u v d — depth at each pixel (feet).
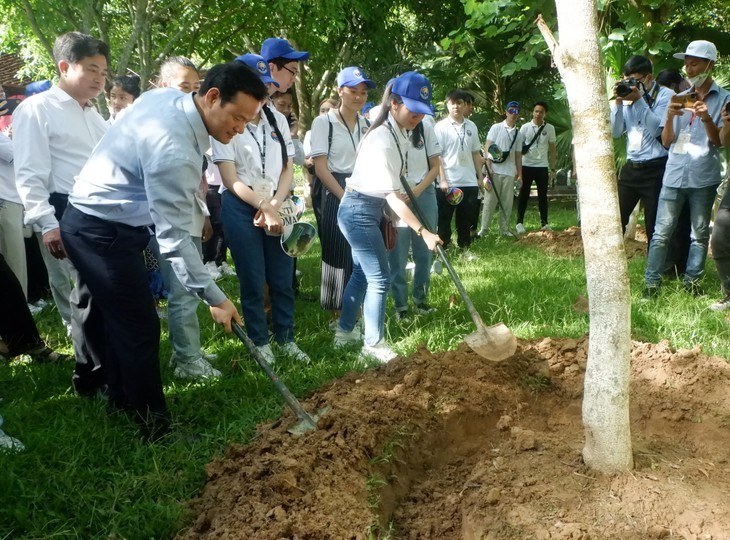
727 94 19.19
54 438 11.15
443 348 15.37
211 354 15.61
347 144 17.35
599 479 9.37
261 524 8.53
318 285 22.82
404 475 10.77
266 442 10.63
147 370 11.32
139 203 10.79
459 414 11.94
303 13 40.65
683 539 8.43
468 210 28.17
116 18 41.45
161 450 10.99
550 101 42.83
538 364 13.34
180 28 38.73
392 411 11.42
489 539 8.57
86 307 12.47
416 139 17.42
